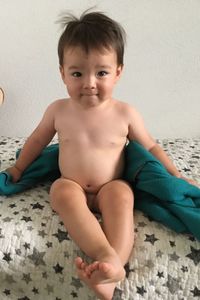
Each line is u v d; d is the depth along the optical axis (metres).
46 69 1.19
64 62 0.78
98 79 0.77
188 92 1.24
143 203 0.80
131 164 0.84
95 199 0.82
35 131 0.92
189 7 1.13
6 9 1.11
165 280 0.69
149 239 0.73
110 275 0.62
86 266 0.64
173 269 0.69
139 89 1.23
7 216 0.78
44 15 1.12
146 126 1.29
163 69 1.21
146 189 0.79
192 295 0.68
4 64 1.19
